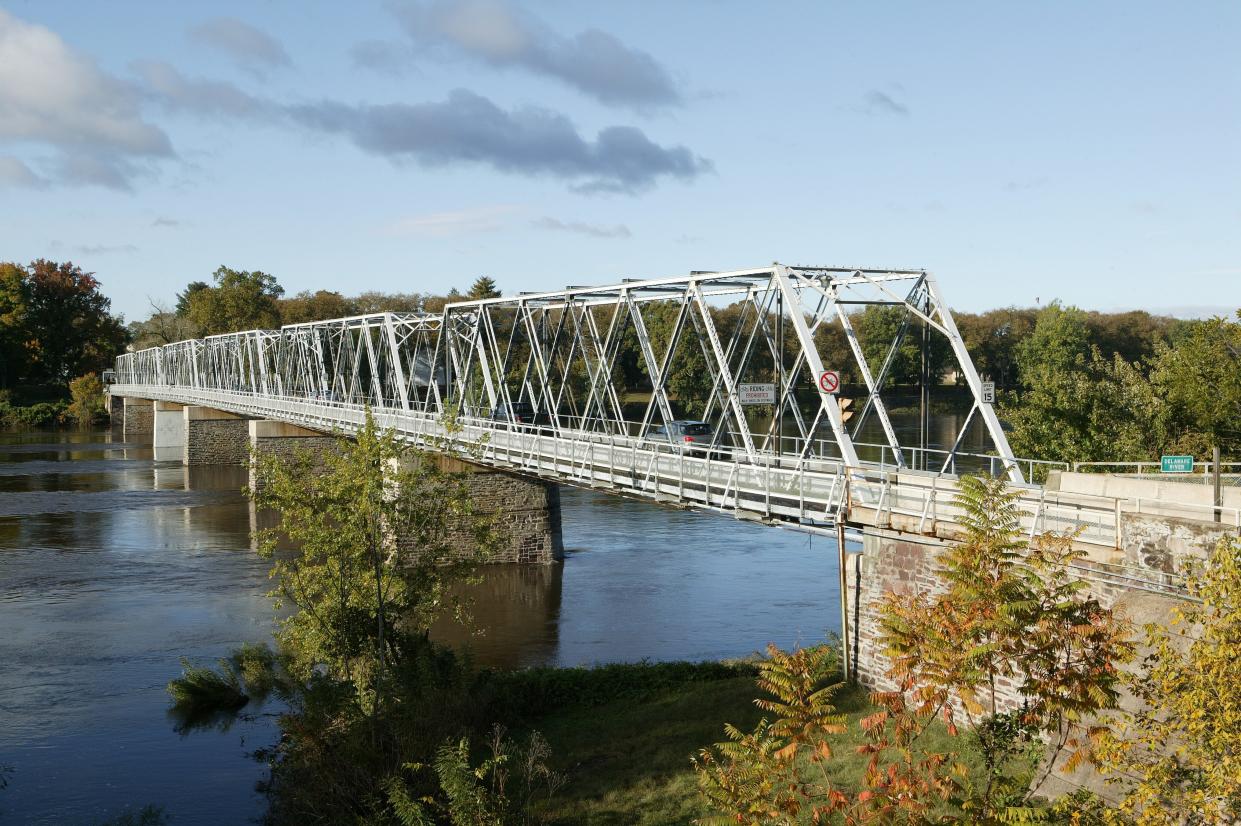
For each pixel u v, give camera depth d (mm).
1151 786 11289
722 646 37125
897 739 13258
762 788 13734
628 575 49344
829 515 26312
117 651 37094
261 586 47250
